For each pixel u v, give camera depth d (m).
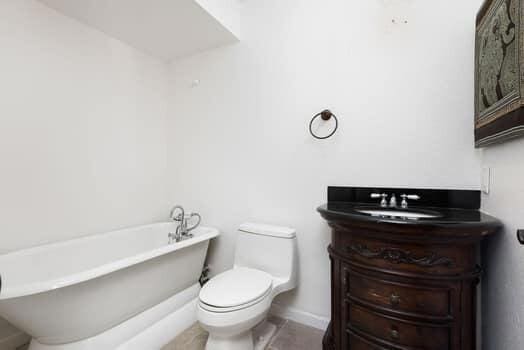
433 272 0.95
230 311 1.14
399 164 1.41
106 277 1.26
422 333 0.96
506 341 0.89
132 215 2.15
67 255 1.61
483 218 0.99
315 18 1.67
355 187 1.50
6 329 1.40
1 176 1.43
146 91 2.27
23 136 1.52
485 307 1.08
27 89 1.53
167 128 2.47
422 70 1.35
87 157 1.84
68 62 1.72
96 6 1.62
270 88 1.85
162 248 1.54
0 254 1.42
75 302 1.15
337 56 1.59
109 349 1.28
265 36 1.87
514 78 0.78
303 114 1.71
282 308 1.76
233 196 2.03
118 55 2.04
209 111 2.17
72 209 1.74
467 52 1.25
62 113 1.70
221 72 2.10
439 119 1.31
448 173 1.29
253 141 1.93
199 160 2.23
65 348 1.20
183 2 1.58
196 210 2.24
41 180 1.59
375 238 1.04
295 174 1.74
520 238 0.62
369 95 1.49
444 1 1.30
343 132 1.57
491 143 0.98
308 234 1.68
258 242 1.67
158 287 1.57
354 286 1.12
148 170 2.29
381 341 1.03
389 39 1.44
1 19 1.43
